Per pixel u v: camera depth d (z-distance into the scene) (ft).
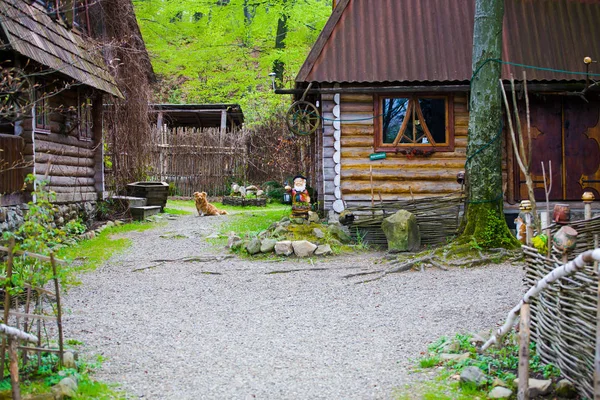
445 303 23.50
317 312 22.89
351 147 40.86
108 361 16.83
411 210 35.81
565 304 14.37
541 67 41.06
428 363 16.29
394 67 39.99
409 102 40.86
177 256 34.68
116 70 49.55
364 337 19.31
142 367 16.38
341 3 41.19
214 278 29.55
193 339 19.22
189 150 72.59
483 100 33.22
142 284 28.19
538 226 18.56
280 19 97.55
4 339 13.87
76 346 18.12
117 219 47.88
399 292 25.94
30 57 30.73
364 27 41.14
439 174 40.91
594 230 17.11
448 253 31.94
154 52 89.51
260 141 76.89
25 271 15.44
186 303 24.53
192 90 100.22
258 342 18.86
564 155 42.16
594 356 12.94
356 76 39.70
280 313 22.80
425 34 41.16
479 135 33.32
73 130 41.93
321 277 29.45
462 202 36.40
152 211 51.55
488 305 22.71
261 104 95.40
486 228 32.78
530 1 43.39
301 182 37.99
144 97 55.06
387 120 40.96
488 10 32.91
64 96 40.32
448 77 39.81
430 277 28.78
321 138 41.96
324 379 15.46
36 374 14.89
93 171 46.62
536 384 14.06
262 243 34.83
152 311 23.11
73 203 41.50
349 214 36.73
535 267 17.03
